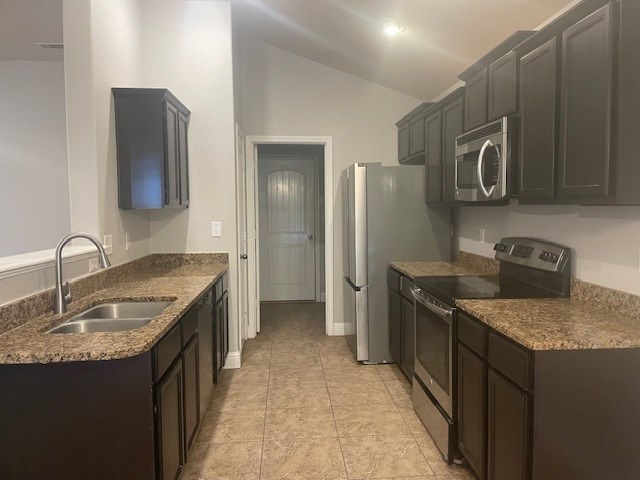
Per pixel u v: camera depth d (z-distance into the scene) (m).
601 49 1.53
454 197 2.82
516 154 2.10
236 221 3.47
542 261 2.30
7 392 1.46
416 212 3.59
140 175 2.69
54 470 1.49
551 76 1.81
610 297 1.88
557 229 2.30
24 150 4.06
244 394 3.02
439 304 2.30
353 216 3.62
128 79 2.97
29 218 4.09
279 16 3.43
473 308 1.94
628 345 1.48
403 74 3.86
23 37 3.51
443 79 3.64
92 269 2.34
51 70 4.04
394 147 4.39
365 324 3.60
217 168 3.41
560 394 1.48
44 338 1.53
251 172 4.26
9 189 4.07
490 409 1.79
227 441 2.42
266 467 2.18
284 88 4.27
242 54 4.20
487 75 2.37
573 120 1.68
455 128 2.87
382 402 2.91
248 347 4.04
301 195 5.97
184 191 3.24
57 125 4.05
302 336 4.38
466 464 2.19
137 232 3.08
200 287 2.47
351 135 4.35
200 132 3.38
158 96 2.67
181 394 1.92
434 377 2.42
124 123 2.68
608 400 1.50
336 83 4.32
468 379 2.00
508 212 2.84
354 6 2.86
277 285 6.03
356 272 3.59
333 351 3.93
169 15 3.33
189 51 3.35
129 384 1.50
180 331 1.94
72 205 2.41
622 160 1.49
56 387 1.47
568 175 1.71
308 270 6.04
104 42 2.55
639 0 1.43
